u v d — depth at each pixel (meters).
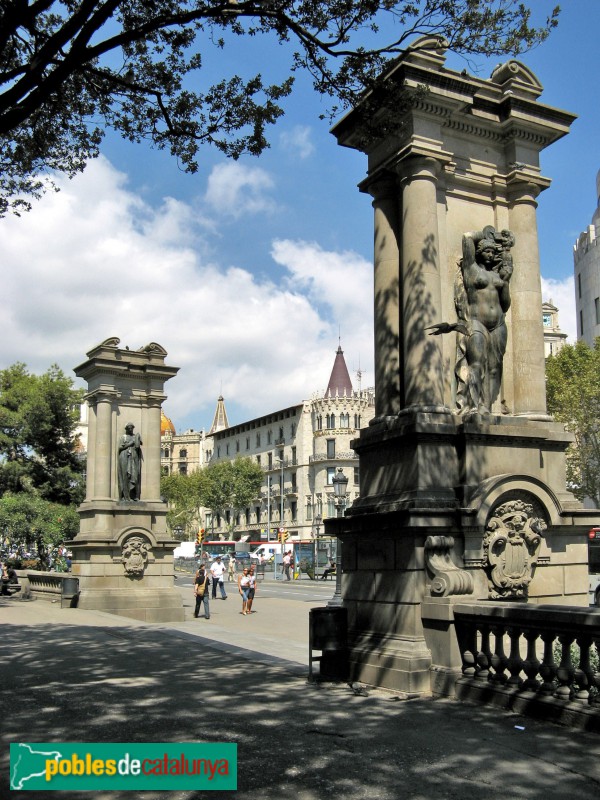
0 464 46.25
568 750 7.32
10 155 12.80
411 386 11.30
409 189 11.67
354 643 11.22
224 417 151.12
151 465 27.22
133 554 25.44
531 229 12.55
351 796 6.14
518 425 11.41
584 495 50.50
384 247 12.34
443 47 11.47
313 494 96.62
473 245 12.02
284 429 104.25
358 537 11.51
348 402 95.50
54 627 19.03
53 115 12.48
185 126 12.45
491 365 11.90
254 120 12.42
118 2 8.97
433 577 10.30
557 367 52.34
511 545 10.87
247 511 110.56
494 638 10.05
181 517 101.62
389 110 11.62
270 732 8.03
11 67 11.41
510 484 10.85
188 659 13.55
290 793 6.18
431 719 8.59
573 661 9.80
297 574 63.78
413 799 6.08
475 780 6.52
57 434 47.88
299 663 13.32
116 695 10.02
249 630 22.41
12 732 7.98
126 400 27.28
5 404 48.31
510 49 11.11
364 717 8.72
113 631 18.22
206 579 27.02
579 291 70.75
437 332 11.24
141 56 12.38
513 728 8.14
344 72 11.35
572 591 11.45
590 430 49.66
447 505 10.60
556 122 12.70
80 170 13.44
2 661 13.24
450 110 11.74
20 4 8.70
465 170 12.38
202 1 10.93
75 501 47.78
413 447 10.98
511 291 12.48
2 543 48.81
